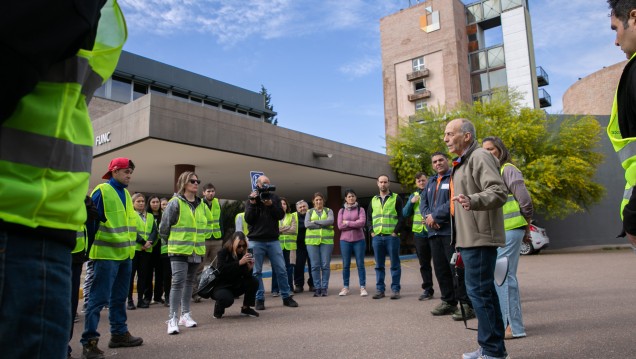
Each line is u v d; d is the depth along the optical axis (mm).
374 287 9211
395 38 46531
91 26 1132
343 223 8141
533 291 7535
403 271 12703
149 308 7578
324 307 6867
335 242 21375
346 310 6496
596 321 4949
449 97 42156
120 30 1370
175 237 5305
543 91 44062
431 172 20688
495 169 3219
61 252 1167
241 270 6230
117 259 4340
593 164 20328
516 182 4223
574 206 18797
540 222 23219
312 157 15867
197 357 4117
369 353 4062
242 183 19812
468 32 44656
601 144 23172
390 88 46125
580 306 5938
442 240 5797
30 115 1073
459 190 3424
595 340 4121
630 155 1808
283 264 7133
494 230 3252
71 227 1189
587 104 37500
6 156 1034
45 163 1099
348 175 18375
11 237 1046
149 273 7832
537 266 12320
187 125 11820
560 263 13023
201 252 5586
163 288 8289
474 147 3465
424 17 44656
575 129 19656
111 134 12414
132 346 4559
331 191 21438
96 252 4227
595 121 20000
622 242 22734
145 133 11094
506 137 19094
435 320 5500
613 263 12391
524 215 4199
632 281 8344
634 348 3814
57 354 1139
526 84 40750
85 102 1287
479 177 3279
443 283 5859
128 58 25719
